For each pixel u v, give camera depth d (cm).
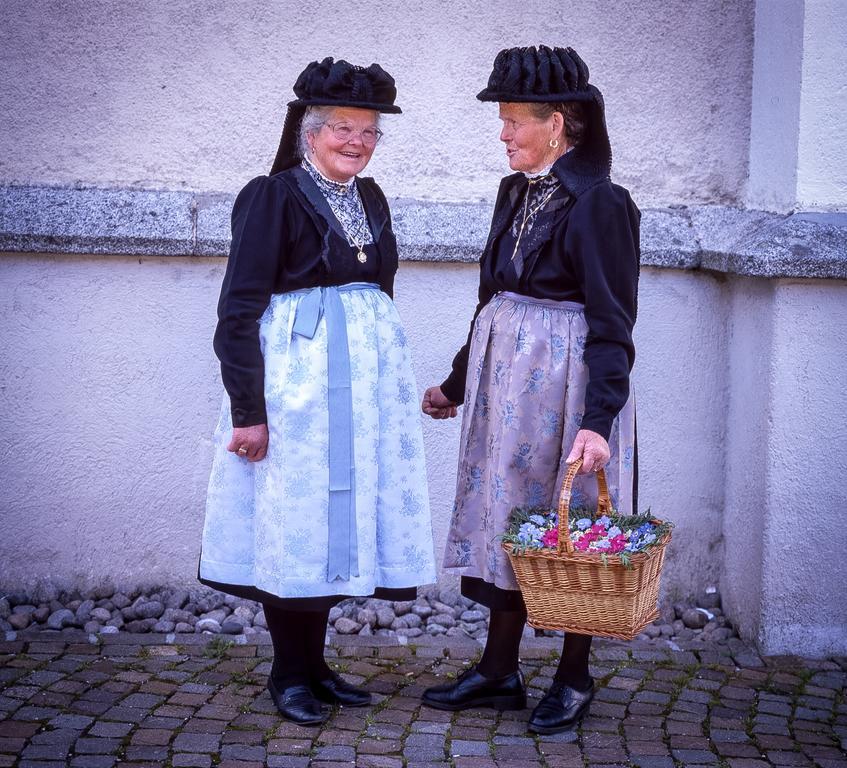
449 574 411
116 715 312
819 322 360
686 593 410
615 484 301
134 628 378
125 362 395
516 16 396
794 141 365
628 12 397
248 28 393
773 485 366
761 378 371
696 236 395
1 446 395
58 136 395
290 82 396
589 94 287
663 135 402
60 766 281
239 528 301
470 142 400
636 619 280
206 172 398
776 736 313
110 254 385
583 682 317
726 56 400
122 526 402
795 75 364
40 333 392
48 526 400
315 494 290
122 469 399
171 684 335
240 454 292
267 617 317
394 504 303
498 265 306
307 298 293
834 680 354
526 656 362
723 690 344
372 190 313
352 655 361
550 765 291
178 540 404
